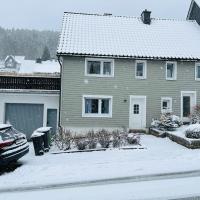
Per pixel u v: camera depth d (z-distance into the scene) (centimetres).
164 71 2559
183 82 2575
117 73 2497
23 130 2475
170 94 2552
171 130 2253
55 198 874
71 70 2448
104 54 2436
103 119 2459
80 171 1212
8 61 8406
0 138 1323
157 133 2228
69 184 1029
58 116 2475
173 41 2741
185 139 1784
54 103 2495
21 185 1050
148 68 2536
